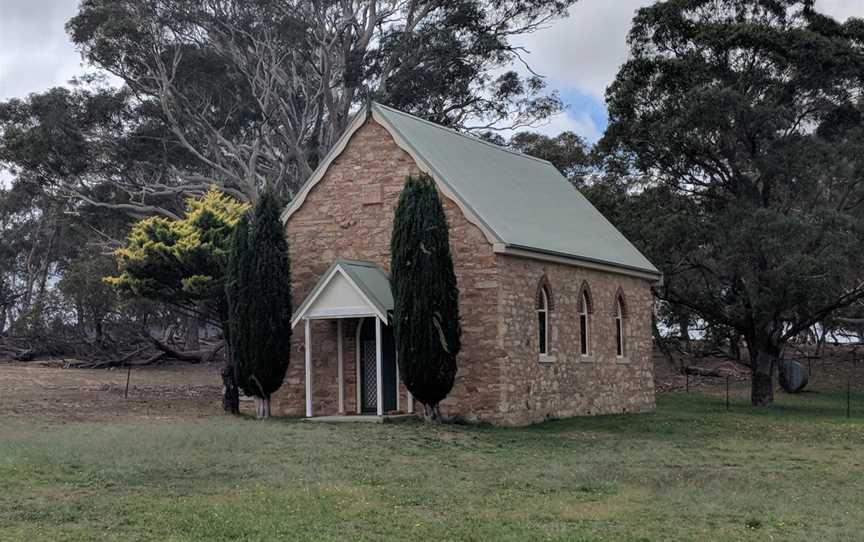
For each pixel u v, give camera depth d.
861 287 43.44
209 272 34.75
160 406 36.31
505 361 29.31
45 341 64.88
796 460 23.98
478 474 20.41
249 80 58.12
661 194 45.66
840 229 40.56
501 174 36.78
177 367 61.56
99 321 64.31
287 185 62.16
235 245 31.17
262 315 30.61
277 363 30.73
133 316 68.25
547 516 16.23
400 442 24.47
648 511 16.83
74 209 64.25
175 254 34.09
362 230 31.95
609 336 36.53
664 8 44.41
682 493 18.53
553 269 32.59
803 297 40.56
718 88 41.12
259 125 60.94
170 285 36.03
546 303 32.34
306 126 59.31
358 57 56.91
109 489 17.44
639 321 39.25
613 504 17.41
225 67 59.12
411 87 56.53
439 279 28.02
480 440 25.73
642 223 44.00
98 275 62.44
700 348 56.31
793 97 43.91
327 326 32.19
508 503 17.28
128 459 20.23
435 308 27.95
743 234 40.47
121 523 14.91
